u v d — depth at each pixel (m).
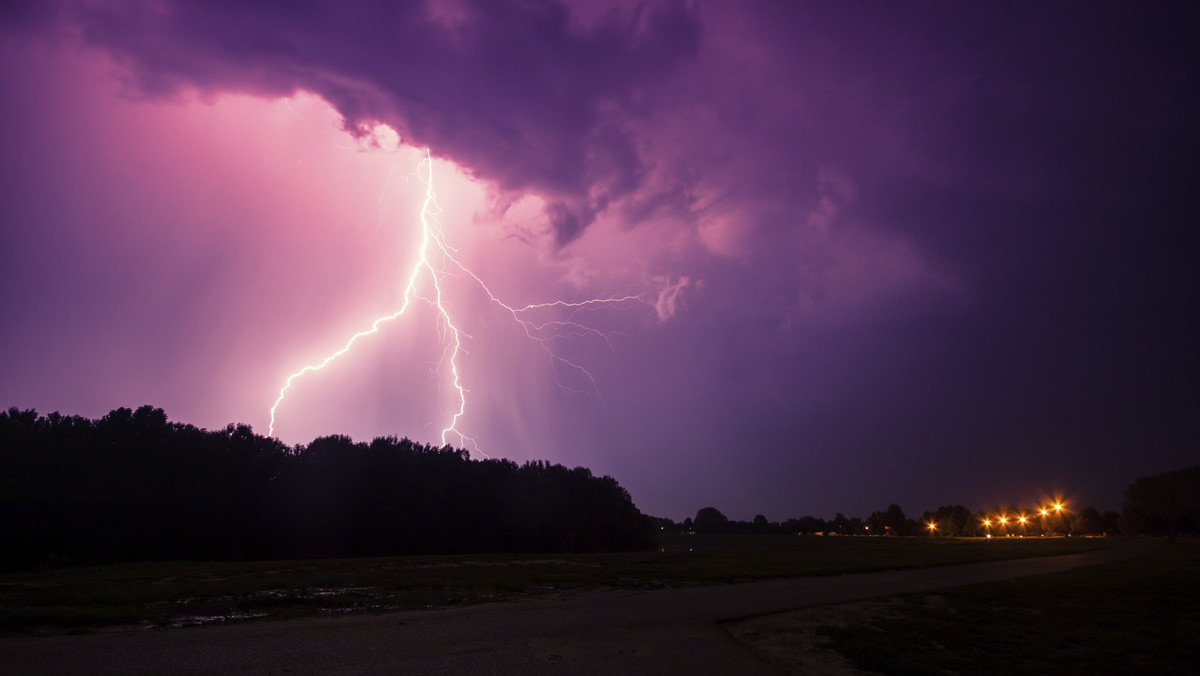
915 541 77.44
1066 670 7.98
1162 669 8.07
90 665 6.64
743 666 7.70
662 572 20.34
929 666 7.96
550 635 8.92
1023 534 121.75
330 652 7.45
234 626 9.24
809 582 18.05
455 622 9.85
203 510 43.09
